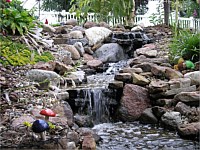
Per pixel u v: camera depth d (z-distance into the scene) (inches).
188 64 198.8
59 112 137.2
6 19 204.5
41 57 201.2
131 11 344.2
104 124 170.4
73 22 322.7
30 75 165.8
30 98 142.7
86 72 227.5
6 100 134.3
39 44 222.4
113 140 141.3
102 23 311.7
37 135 104.7
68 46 243.9
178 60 209.8
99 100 177.3
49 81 158.4
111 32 279.6
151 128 159.5
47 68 185.2
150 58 228.5
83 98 171.9
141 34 285.3
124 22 346.9
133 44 278.1
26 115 123.6
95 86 186.5
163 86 171.9
